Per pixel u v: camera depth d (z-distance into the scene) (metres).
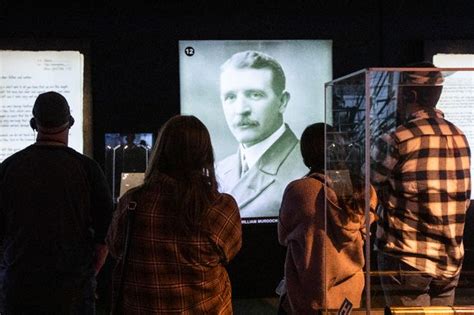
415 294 1.73
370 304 1.71
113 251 1.95
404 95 1.68
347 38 5.27
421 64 2.11
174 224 1.84
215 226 1.86
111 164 4.91
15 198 2.40
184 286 1.85
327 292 1.98
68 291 2.42
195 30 5.12
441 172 1.71
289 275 2.25
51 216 2.40
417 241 1.73
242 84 5.09
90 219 2.54
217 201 1.90
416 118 1.71
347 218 1.83
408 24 5.32
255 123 5.10
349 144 1.79
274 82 5.11
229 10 5.11
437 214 1.73
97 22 5.05
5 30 4.95
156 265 1.84
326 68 5.17
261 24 5.16
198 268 1.85
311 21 5.23
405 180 1.70
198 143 1.89
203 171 1.91
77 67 4.95
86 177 2.49
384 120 1.67
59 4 4.93
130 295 1.87
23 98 4.89
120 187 4.88
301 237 2.16
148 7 5.03
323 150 2.29
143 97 5.12
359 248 1.80
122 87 5.10
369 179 1.64
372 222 1.72
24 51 4.89
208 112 5.09
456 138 1.73
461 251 1.77
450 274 1.76
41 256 2.39
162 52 5.12
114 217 1.95
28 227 2.38
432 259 1.73
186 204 1.82
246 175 5.11
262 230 5.21
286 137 5.13
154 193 1.88
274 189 5.13
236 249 1.93
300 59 5.14
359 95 1.67
